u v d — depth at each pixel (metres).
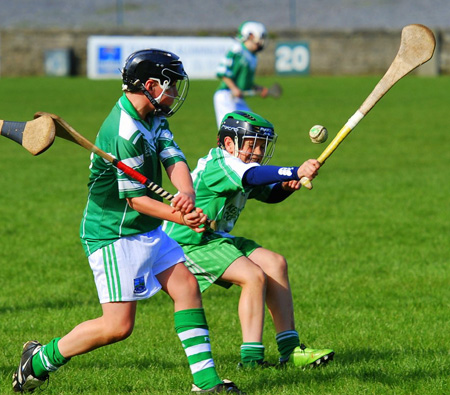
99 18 129.12
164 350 15.17
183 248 14.05
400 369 13.66
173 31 104.12
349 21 130.38
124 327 11.86
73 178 37.12
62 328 16.81
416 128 55.69
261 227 27.59
